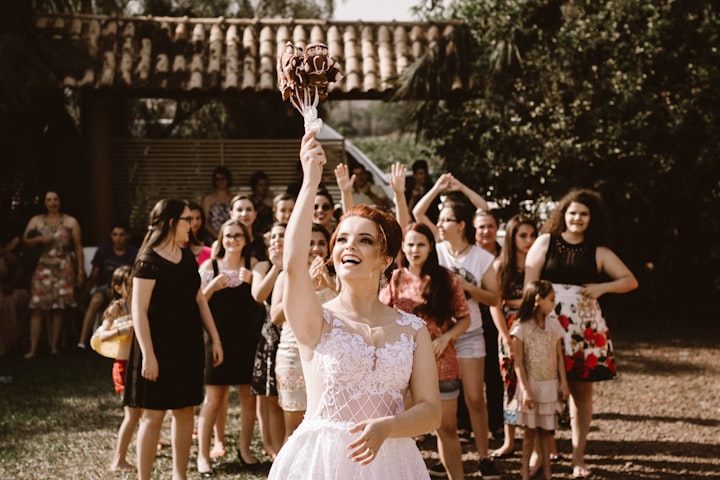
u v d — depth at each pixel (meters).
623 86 11.95
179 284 5.18
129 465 6.05
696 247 13.52
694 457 6.34
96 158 12.89
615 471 6.00
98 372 9.62
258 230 11.01
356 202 12.24
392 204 12.40
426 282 5.18
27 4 12.33
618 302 14.12
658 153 12.24
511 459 6.34
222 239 6.28
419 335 3.05
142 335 5.04
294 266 2.90
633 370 9.67
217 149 13.66
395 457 2.89
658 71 12.41
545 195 12.69
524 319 5.60
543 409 5.58
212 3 17.31
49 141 12.90
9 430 7.12
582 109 12.10
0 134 12.27
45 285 10.63
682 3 11.93
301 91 2.95
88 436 6.92
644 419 7.52
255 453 6.40
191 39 13.38
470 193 6.81
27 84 11.68
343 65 13.24
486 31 12.79
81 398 8.31
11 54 11.56
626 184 12.31
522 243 6.47
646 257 13.58
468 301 5.77
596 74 12.21
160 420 5.11
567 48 12.20
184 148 13.62
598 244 5.98
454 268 5.82
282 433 6.09
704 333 11.98
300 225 2.91
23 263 10.79
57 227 10.77
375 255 3.03
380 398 2.93
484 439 5.83
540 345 5.59
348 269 3.01
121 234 10.81
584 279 5.88
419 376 3.01
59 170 12.91
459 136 12.90
